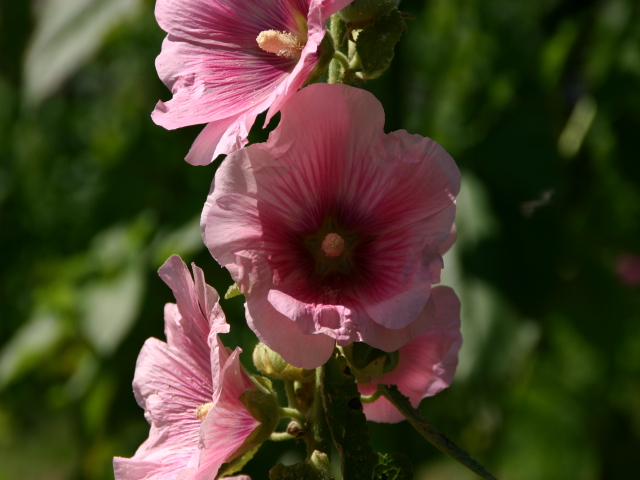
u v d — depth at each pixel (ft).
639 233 4.23
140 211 4.26
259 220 1.93
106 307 3.59
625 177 3.99
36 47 3.41
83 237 4.56
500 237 3.19
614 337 4.09
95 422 3.89
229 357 1.92
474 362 2.95
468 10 4.28
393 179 1.94
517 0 4.29
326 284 1.97
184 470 1.90
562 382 4.62
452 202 1.91
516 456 4.84
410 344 2.14
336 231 1.99
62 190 5.26
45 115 5.34
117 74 5.09
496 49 4.14
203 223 1.92
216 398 1.88
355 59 2.01
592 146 4.05
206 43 2.11
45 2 3.68
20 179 5.40
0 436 6.79
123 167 4.34
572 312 4.10
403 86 3.59
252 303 1.90
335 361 1.95
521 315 3.03
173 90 2.09
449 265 3.07
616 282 4.09
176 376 2.09
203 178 4.07
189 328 2.05
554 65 3.91
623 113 3.92
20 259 5.32
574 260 3.88
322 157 1.94
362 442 1.92
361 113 1.93
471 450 3.87
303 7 2.09
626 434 4.61
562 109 3.99
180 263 2.01
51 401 4.54
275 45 2.06
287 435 2.01
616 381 4.46
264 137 3.61
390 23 1.98
